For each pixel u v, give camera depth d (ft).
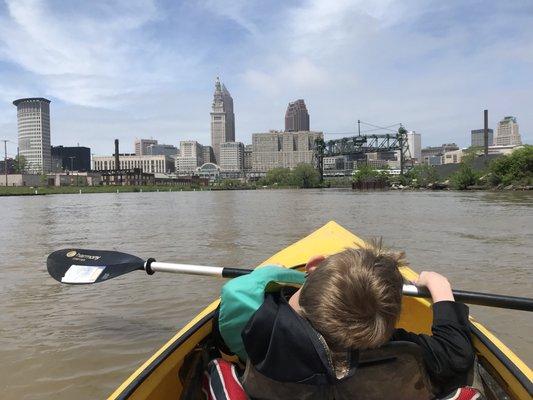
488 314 19.07
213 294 22.22
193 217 73.31
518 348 15.74
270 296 5.44
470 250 35.45
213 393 5.66
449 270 27.84
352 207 98.07
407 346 5.00
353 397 4.94
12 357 15.34
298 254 14.30
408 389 5.08
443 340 5.52
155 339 16.76
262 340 5.02
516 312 19.25
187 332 8.67
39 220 70.69
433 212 78.13
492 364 7.72
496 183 231.09
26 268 29.66
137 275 26.40
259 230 50.93
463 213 74.59
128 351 15.74
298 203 121.70
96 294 22.62
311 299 4.86
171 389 8.35
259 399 5.20
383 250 5.44
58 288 23.94
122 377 13.96
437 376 5.43
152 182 497.05
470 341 5.72
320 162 472.03
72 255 14.07
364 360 4.88
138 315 19.39
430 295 7.07
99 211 94.53
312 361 4.73
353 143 448.24
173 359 8.16
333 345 4.76
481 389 7.68
